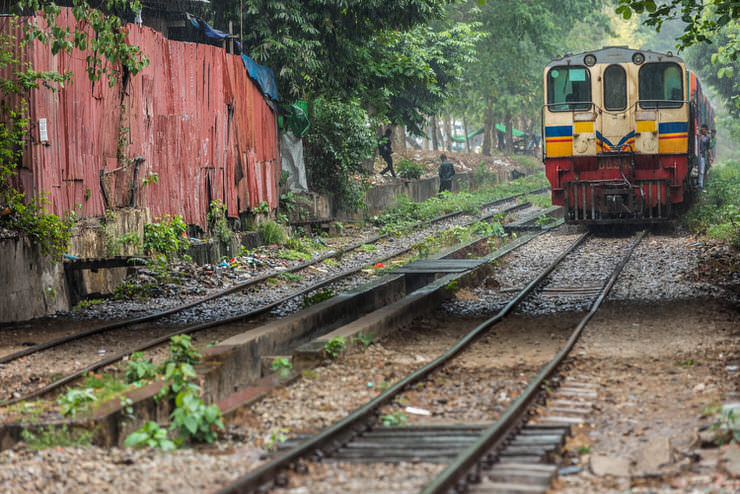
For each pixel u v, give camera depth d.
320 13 61.34
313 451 17.47
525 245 57.16
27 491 15.92
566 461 17.44
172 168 48.47
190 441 19.86
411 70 72.50
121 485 16.14
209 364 24.77
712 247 50.19
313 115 70.69
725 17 38.03
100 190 42.03
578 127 57.81
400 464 16.72
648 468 16.69
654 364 25.59
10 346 29.66
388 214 77.44
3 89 36.09
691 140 59.50
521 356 27.08
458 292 40.66
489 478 15.69
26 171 36.81
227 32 62.03
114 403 20.92
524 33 120.69
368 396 22.53
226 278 45.62
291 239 57.56
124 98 43.88
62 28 38.84
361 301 37.78
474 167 118.06
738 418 17.94
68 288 38.28
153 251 44.47
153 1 53.34
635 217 58.88
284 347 29.95
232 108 55.00
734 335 29.02
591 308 34.66
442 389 23.17
